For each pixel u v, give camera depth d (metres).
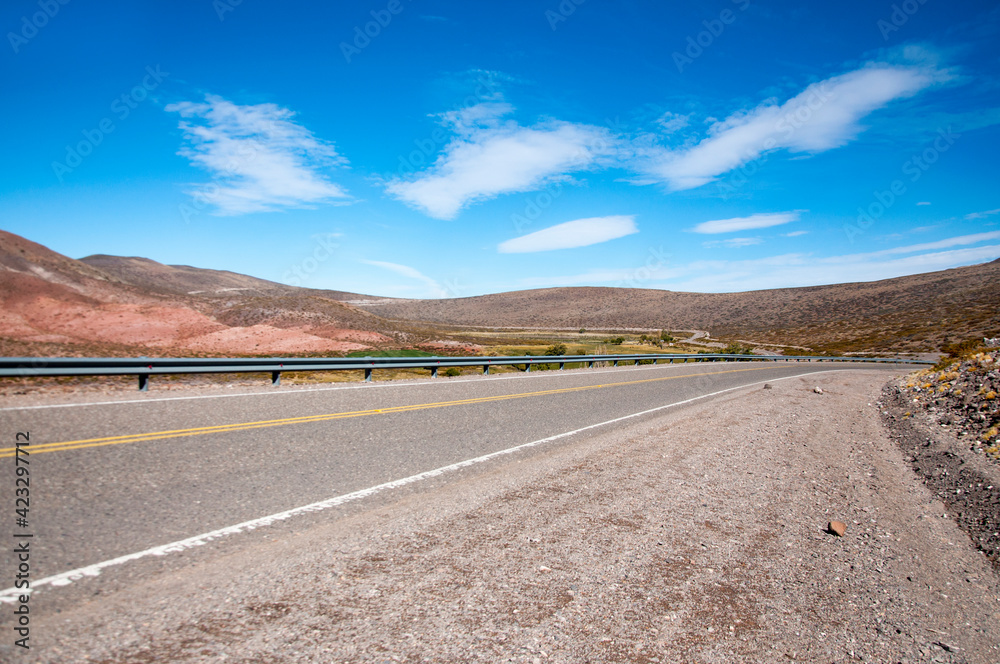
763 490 5.99
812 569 3.93
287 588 3.10
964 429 9.78
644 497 5.39
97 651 2.40
